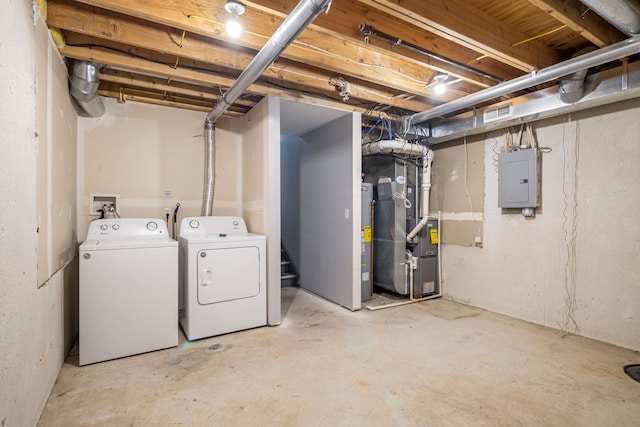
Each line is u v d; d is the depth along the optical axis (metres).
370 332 3.07
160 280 2.68
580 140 3.03
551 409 1.88
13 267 1.38
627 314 2.74
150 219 3.14
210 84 2.96
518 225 3.53
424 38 2.43
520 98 3.17
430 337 2.95
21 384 1.48
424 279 4.31
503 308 3.65
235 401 1.96
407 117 3.81
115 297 2.50
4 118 1.30
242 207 4.03
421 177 4.41
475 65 2.70
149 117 3.53
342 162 3.85
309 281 4.61
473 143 3.99
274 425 1.74
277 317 3.28
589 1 1.65
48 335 1.96
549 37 2.52
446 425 1.74
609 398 1.99
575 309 3.06
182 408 1.89
